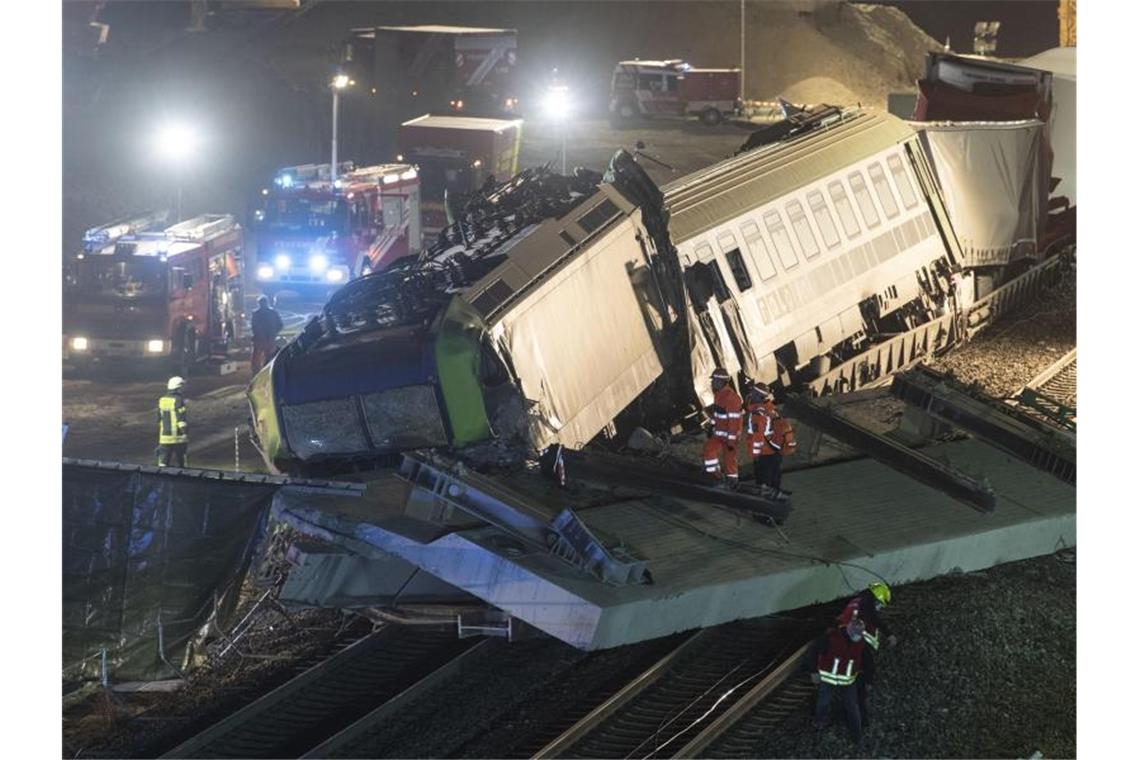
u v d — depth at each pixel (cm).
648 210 3534
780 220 3962
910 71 13375
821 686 2388
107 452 4103
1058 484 3331
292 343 2989
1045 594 2938
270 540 2722
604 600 2391
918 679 2562
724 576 2586
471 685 2550
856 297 4153
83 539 2580
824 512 3030
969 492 3141
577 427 3123
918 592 2886
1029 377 4528
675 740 2320
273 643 2792
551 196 3497
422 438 2812
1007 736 2395
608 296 3312
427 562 2495
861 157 4369
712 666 2634
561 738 2277
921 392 3588
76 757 2309
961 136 4766
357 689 2550
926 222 4556
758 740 2347
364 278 3100
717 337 3591
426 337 2814
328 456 2867
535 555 2502
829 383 4056
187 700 2536
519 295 3066
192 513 2606
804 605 2697
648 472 2989
